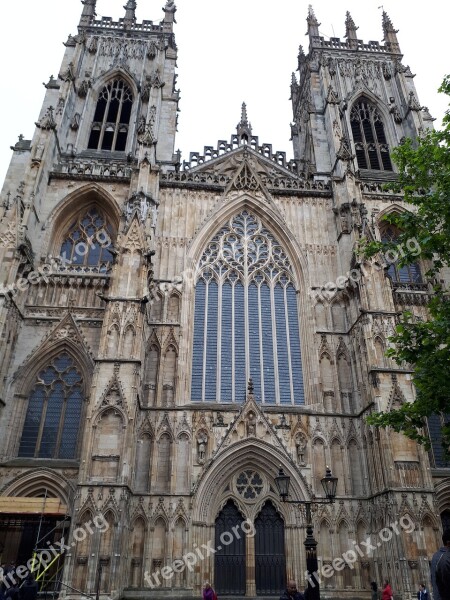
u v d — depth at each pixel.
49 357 47.00
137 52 75.69
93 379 40.53
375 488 40.88
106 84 71.94
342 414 45.38
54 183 56.44
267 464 42.75
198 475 41.56
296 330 51.41
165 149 63.47
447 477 44.25
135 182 54.25
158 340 47.78
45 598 33.00
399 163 34.47
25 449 43.47
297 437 44.16
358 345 47.28
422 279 57.00
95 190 56.78
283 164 66.88
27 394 45.28
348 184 56.31
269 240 55.97
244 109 69.19
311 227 56.88
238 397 46.94
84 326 48.12
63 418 44.75
